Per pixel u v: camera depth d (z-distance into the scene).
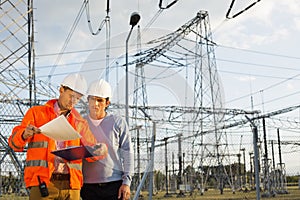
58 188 3.52
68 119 3.66
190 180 19.42
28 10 7.56
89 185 4.08
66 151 3.39
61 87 3.61
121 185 4.11
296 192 30.89
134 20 7.01
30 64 7.75
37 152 3.46
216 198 22.30
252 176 37.09
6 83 7.35
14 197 7.39
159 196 23.00
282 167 35.16
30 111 3.58
